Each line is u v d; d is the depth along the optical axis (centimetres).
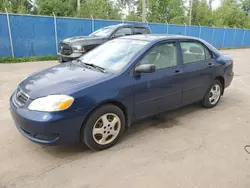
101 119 305
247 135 366
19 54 1171
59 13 1936
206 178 260
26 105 280
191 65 411
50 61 1160
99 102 293
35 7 1955
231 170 275
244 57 1508
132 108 334
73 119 278
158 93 361
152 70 324
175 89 386
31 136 279
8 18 1102
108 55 375
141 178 257
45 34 1230
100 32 909
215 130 380
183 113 451
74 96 276
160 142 336
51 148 314
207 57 454
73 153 304
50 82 303
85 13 1908
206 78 445
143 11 1723
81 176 259
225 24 3045
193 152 312
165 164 284
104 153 306
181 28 1881
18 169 269
